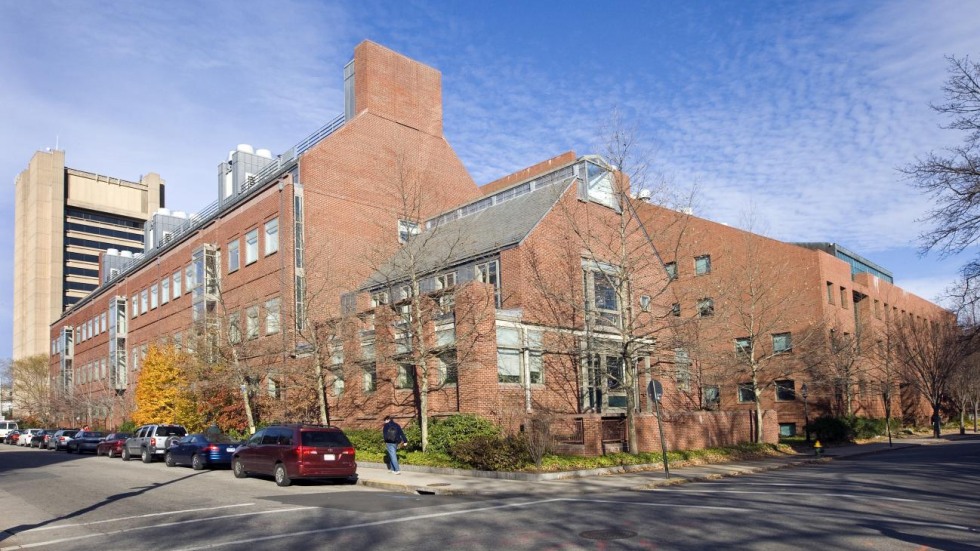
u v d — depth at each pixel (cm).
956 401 5772
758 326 3578
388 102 3997
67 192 12294
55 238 11844
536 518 1309
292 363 3172
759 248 4100
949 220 2016
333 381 3156
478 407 2420
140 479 2286
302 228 3478
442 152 4244
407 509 1477
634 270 2633
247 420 3456
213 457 2616
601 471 2139
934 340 4591
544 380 2705
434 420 2520
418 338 2564
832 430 3794
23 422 8156
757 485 1842
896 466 2370
